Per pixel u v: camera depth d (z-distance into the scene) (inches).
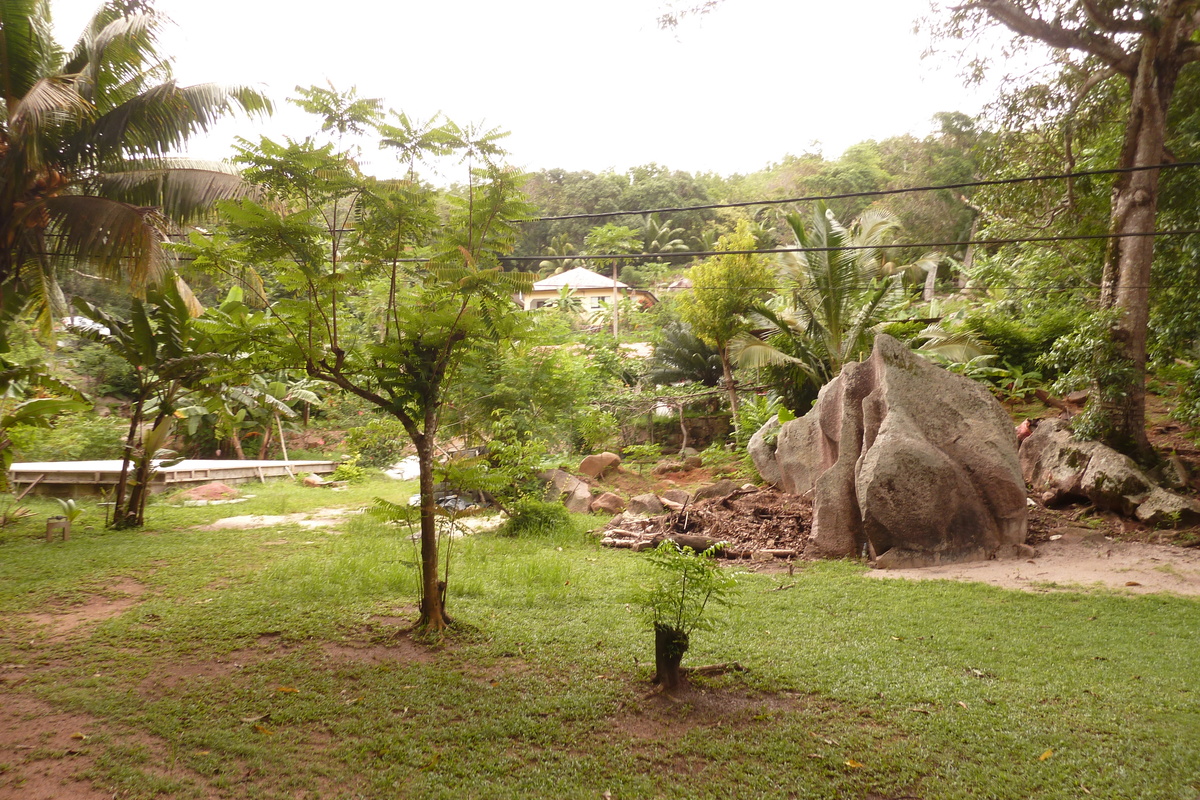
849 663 229.8
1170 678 215.3
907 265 1237.1
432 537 261.4
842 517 412.8
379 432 730.2
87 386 986.7
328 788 158.2
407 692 207.0
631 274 1873.8
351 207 247.0
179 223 476.4
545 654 238.8
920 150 1346.0
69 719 191.6
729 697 205.0
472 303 248.7
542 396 611.2
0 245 419.8
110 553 394.6
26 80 421.1
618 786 157.5
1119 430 483.8
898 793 154.6
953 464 389.7
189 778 162.6
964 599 308.2
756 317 781.9
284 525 499.5
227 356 269.0
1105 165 559.2
